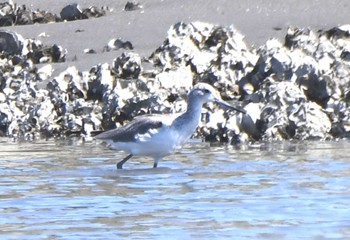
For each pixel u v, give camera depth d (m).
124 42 20.81
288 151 15.26
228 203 11.06
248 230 9.71
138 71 19.33
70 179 12.97
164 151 14.02
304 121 16.81
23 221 10.27
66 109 18.69
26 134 18.41
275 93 17.20
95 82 19.17
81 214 10.59
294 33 19.50
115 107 18.23
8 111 18.89
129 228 9.89
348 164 13.68
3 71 20.69
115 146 14.23
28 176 13.22
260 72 18.27
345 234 9.45
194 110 14.29
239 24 20.61
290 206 10.80
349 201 11.00
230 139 16.61
